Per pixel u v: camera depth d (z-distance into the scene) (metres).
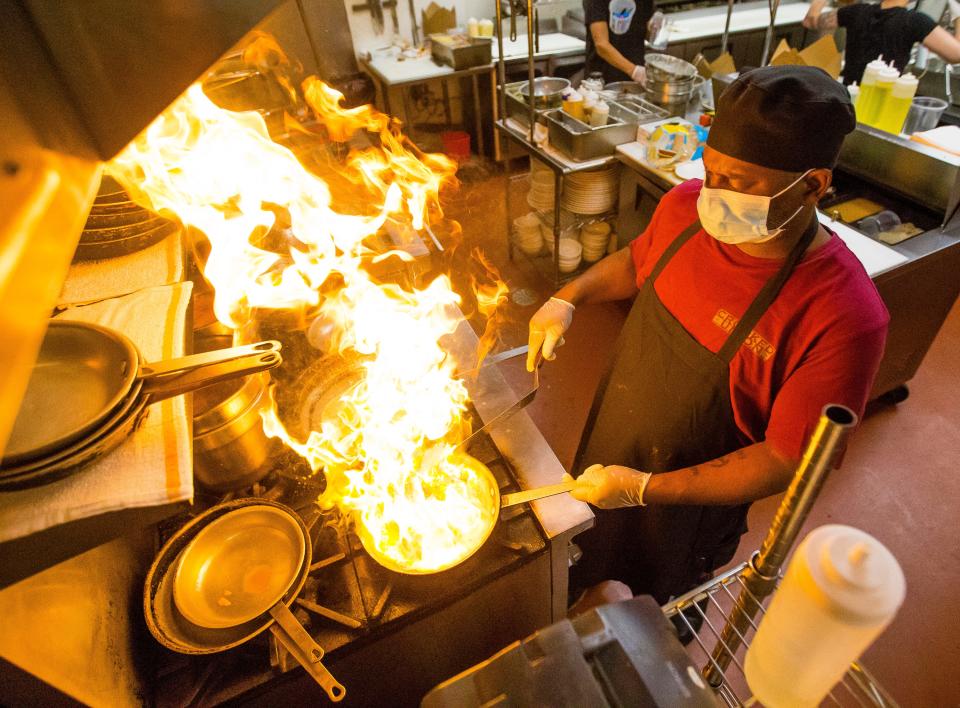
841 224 2.11
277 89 2.62
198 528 0.93
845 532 0.47
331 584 0.92
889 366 2.33
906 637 1.82
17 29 0.40
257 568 0.90
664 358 1.29
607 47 3.72
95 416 0.53
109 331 0.63
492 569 0.93
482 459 1.13
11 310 0.33
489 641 1.08
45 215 0.39
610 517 1.55
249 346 0.63
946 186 1.99
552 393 2.85
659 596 1.68
